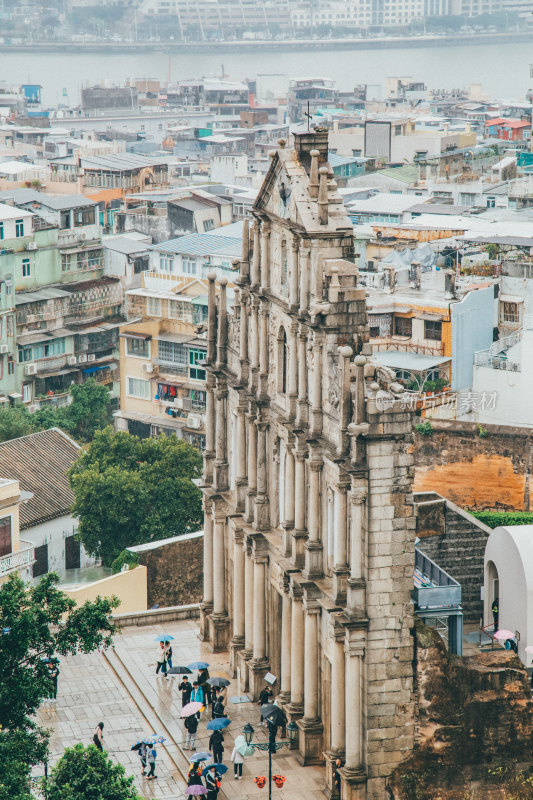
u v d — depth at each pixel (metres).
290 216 72.44
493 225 166.62
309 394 71.06
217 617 87.12
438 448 110.19
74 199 196.88
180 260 184.38
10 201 190.25
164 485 116.56
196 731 76.00
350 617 66.25
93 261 193.62
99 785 62.97
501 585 79.38
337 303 68.69
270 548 77.94
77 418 169.62
